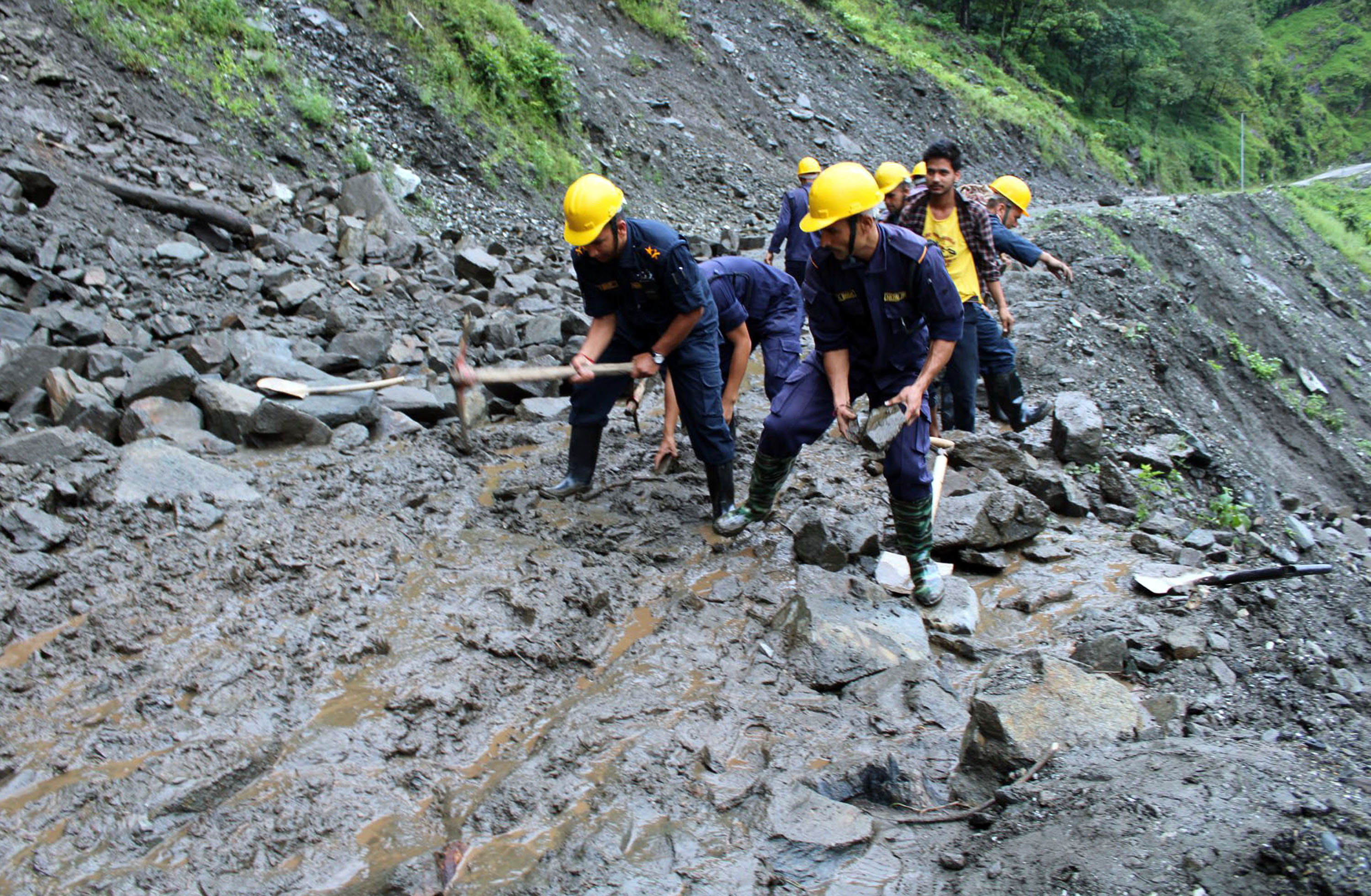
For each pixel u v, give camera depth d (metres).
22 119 7.63
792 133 20.81
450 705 3.37
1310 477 12.52
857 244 3.83
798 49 24.06
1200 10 50.94
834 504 5.36
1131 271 12.67
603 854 2.69
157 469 4.52
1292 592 4.66
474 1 13.69
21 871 2.57
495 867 2.68
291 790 2.92
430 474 5.27
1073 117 35.88
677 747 3.20
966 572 4.88
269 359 5.93
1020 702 3.11
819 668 3.69
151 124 8.64
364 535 4.44
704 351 4.73
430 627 3.84
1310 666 3.94
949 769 3.14
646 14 19.70
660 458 5.64
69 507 4.25
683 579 4.47
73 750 3.00
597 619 4.02
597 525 4.88
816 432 4.56
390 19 12.20
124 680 3.33
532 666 3.67
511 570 4.33
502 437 6.08
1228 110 55.22
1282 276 19.00
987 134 27.58
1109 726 3.12
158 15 9.71
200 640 3.57
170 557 4.02
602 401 5.01
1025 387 8.38
